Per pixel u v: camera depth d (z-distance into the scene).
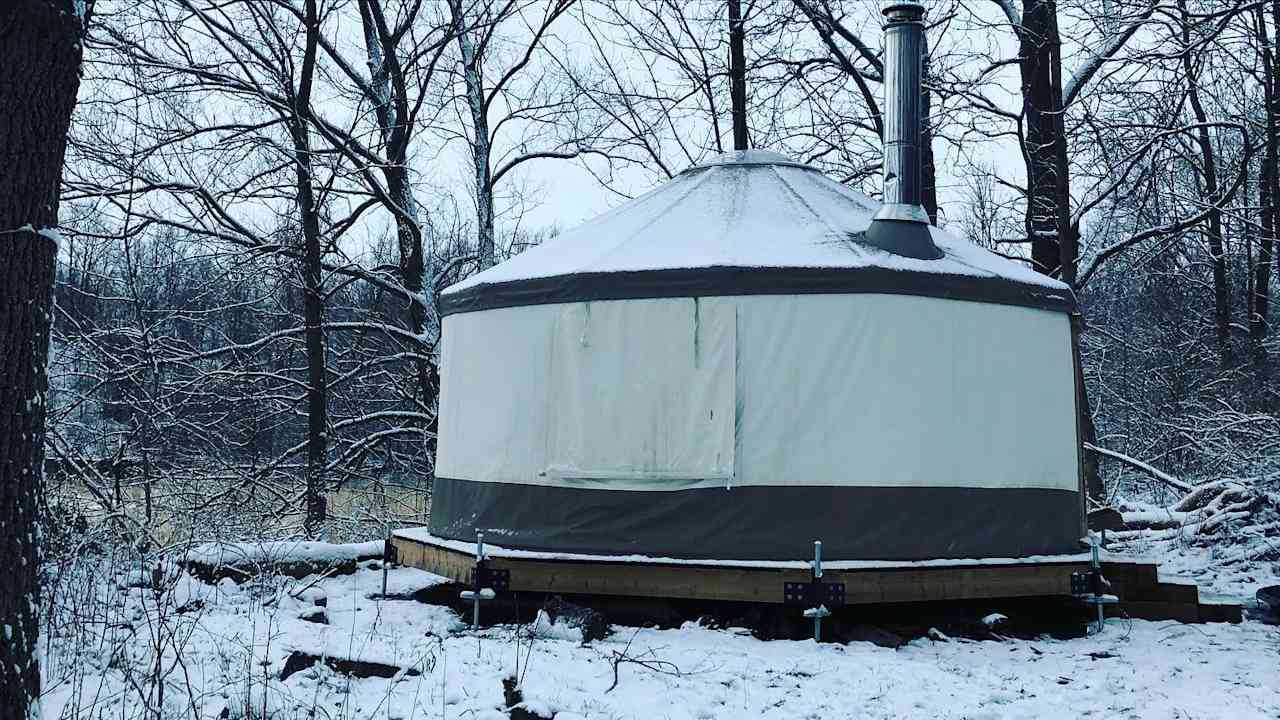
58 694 5.96
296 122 16.08
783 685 6.92
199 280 18.05
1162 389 21.67
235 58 15.81
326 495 16.97
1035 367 9.09
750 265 8.47
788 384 8.44
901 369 8.48
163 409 15.78
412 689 6.39
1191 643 8.35
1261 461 15.57
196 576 9.41
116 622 7.17
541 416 8.94
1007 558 8.69
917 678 7.16
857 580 8.17
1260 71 16.34
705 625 8.53
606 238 9.73
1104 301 25.56
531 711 6.00
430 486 18.16
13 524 4.64
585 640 7.88
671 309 8.58
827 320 8.45
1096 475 16.50
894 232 8.91
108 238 15.77
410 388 19.23
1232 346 21.17
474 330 9.57
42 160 4.73
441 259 20.23
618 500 8.64
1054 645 8.34
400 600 9.54
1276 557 11.38
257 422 17.36
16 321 4.65
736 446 8.44
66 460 12.31
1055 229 18.23
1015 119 17.64
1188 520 13.66
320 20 16.06
